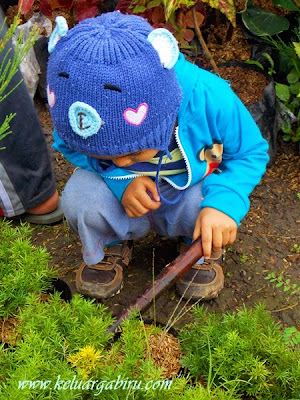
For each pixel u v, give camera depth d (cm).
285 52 112
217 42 121
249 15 115
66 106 60
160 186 80
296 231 95
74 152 77
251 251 92
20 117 88
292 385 64
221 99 72
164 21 103
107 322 66
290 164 109
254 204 101
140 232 83
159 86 60
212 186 76
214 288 82
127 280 87
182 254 72
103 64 58
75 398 59
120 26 61
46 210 97
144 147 62
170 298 83
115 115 59
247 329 67
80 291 83
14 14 123
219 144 75
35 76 118
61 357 63
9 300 71
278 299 84
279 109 110
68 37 61
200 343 67
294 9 113
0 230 78
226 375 63
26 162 91
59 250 94
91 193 76
